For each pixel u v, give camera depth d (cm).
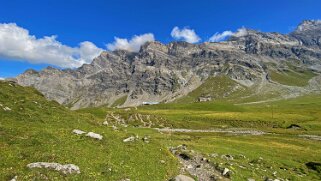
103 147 3662
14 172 2483
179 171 3919
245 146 8050
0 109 4150
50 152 3048
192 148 6381
